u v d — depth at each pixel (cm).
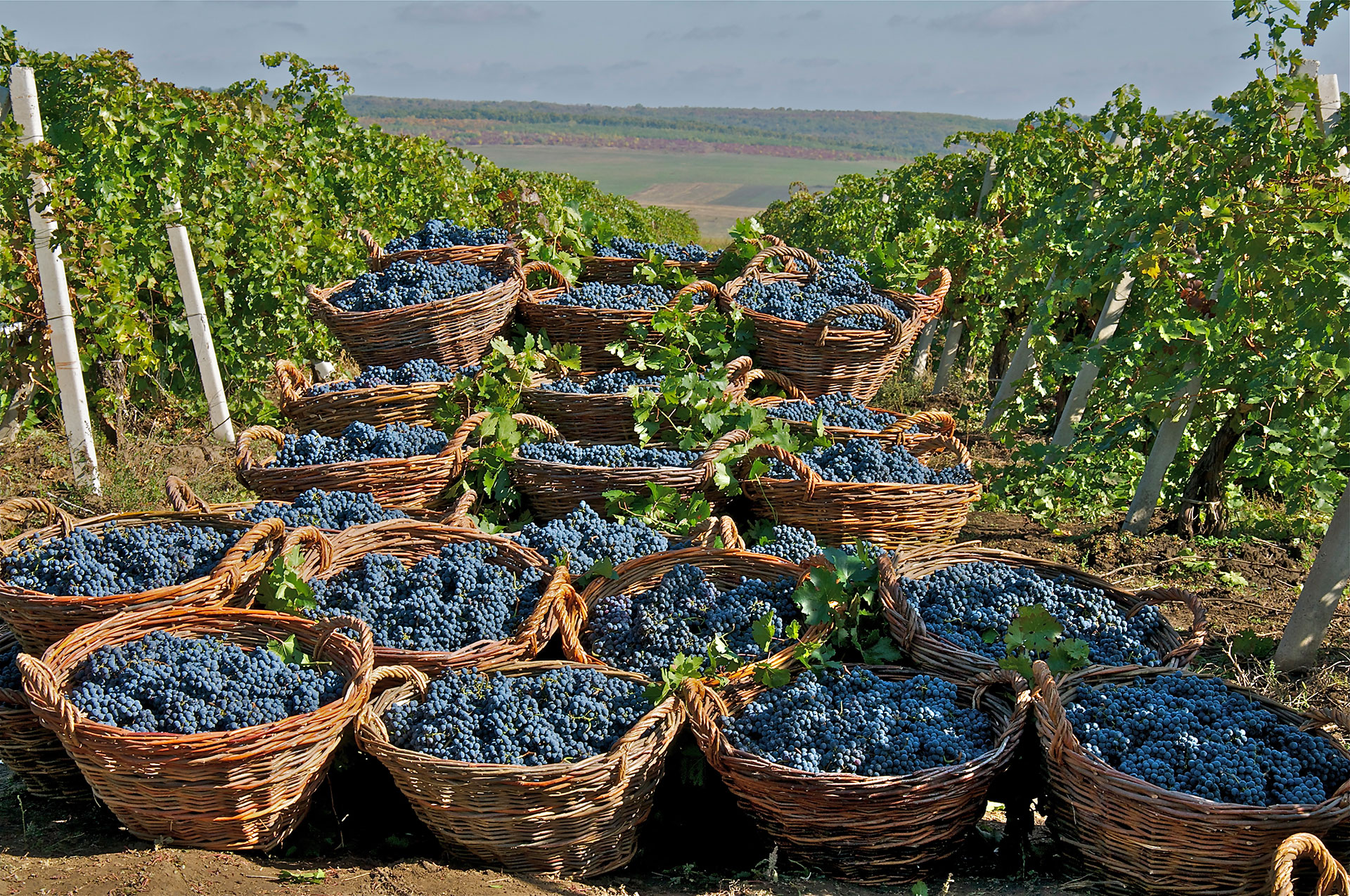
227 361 944
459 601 435
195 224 870
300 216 1021
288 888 333
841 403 650
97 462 746
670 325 664
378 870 347
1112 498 762
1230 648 534
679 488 539
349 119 1285
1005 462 903
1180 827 327
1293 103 641
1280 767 348
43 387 772
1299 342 613
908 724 376
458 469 562
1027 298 1041
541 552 486
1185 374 662
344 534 464
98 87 838
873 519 538
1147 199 737
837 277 737
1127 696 384
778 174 11081
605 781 347
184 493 502
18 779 419
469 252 729
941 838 358
